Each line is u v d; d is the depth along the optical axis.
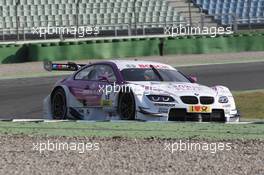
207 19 124.56
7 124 39.72
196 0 128.50
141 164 24.84
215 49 106.06
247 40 108.69
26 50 94.19
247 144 30.52
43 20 115.56
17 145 30.47
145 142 31.22
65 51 95.19
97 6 121.75
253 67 81.94
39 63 90.56
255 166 24.31
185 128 36.31
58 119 43.16
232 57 97.62
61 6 118.88
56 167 24.25
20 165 24.78
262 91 59.66
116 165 24.62
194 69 80.56
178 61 92.12
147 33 115.44
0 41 104.00
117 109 38.81
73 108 42.00
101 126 37.66
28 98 55.91
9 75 76.62
